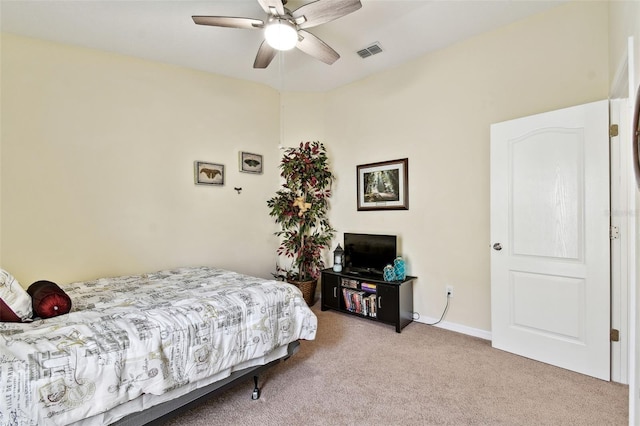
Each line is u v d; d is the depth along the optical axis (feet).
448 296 10.23
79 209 9.19
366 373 7.45
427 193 10.69
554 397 6.39
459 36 9.52
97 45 9.30
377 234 11.59
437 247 10.47
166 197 10.78
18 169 8.35
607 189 6.98
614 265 6.99
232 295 6.38
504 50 8.96
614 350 7.00
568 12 7.91
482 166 9.43
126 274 9.96
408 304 10.71
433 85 10.48
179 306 5.72
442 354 8.41
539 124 7.91
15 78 8.32
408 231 11.23
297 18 6.75
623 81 6.40
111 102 9.73
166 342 4.94
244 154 12.74
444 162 10.27
